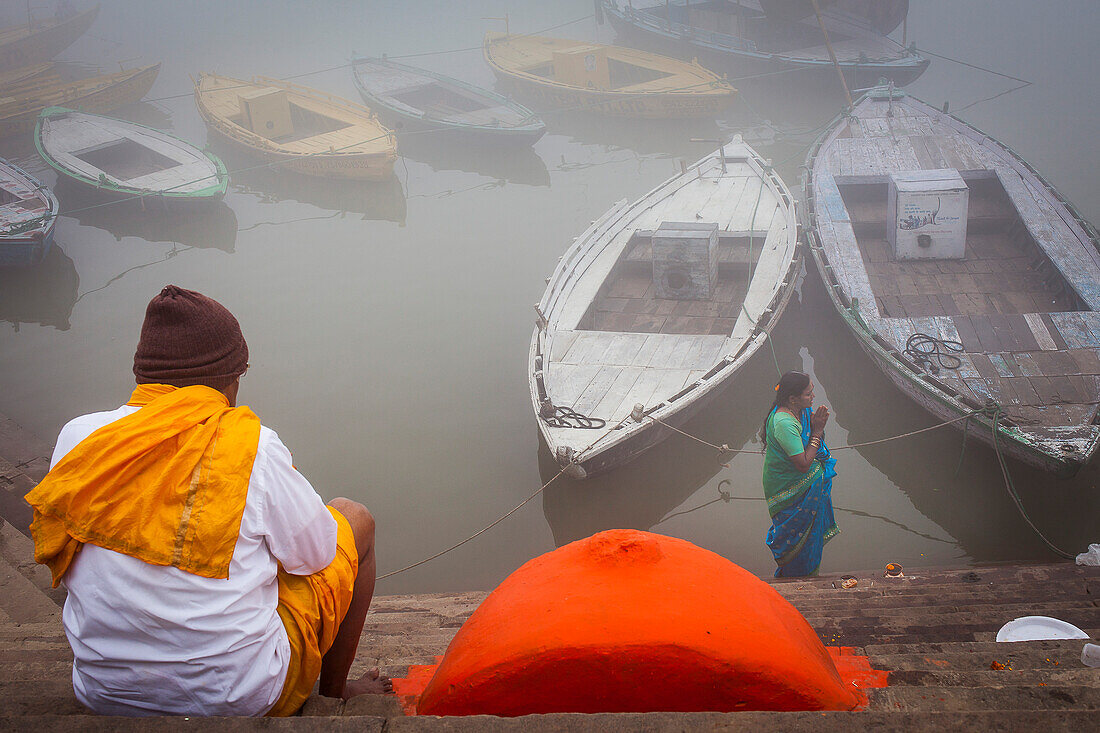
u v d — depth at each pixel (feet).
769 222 44.98
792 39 79.61
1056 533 29.81
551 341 37.35
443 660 6.68
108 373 45.01
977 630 15.70
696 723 5.22
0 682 7.75
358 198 62.08
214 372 5.95
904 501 32.14
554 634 5.89
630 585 6.13
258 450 5.87
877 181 47.78
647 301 42.01
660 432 32.76
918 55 73.20
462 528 32.58
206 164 62.80
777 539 21.29
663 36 78.95
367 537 7.32
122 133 67.51
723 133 68.80
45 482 5.49
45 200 57.16
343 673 7.61
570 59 71.97
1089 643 11.36
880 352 34.37
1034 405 31.14
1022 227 42.39
